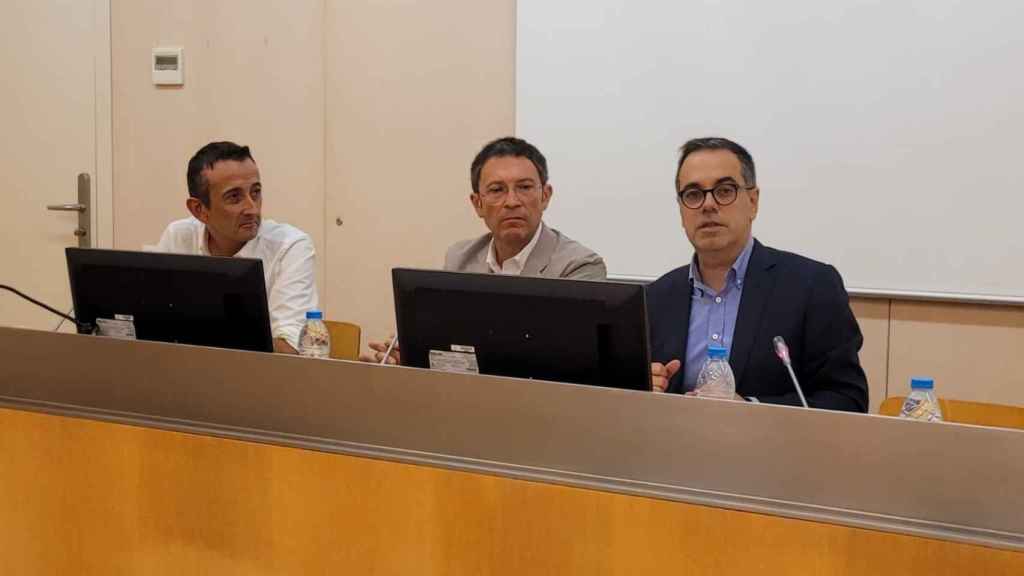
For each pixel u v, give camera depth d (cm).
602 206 315
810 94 288
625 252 314
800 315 197
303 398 135
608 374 140
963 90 273
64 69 391
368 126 351
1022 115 267
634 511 117
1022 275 271
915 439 105
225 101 371
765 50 292
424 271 151
